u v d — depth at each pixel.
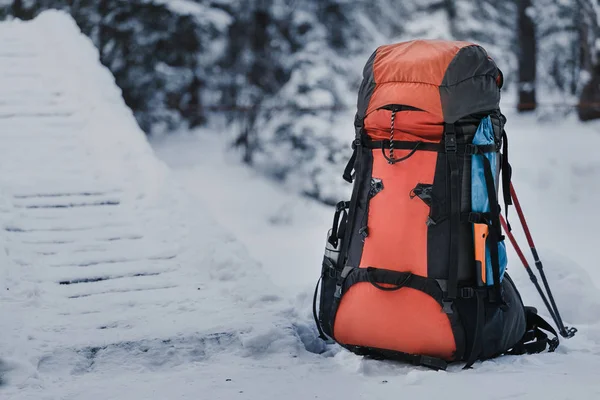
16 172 7.18
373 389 3.36
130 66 17.56
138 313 4.52
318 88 16.55
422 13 19.05
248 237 13.55
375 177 3.73
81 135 8.16
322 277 3.99
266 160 17.23
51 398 3.33
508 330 3.75
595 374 3.49
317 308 4.74
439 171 3.62
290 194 16.41
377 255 3.68
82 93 9.06
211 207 15.27
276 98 16.91
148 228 6.09
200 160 17.73
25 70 9.77
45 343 3.95
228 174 17.03
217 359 3.94
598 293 5.16
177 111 18.83
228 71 19.25
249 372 3.68
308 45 17.56
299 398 3.27
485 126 3.70
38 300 4.67
